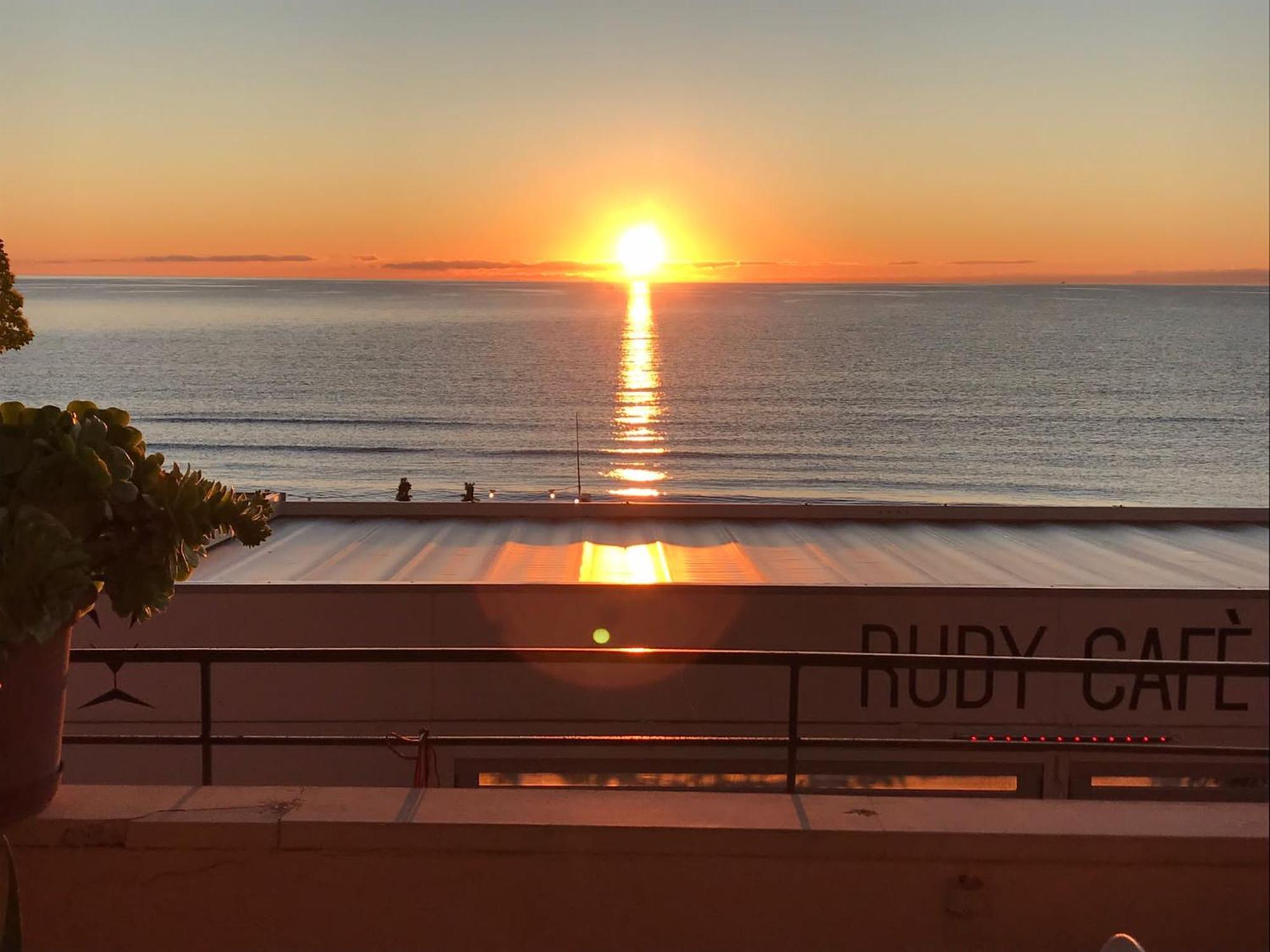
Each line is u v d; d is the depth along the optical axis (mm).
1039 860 3082
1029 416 126000
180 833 3062
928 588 10164
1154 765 10125
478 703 9969
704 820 3139
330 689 9969
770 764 10008
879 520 15594
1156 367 169750
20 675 2807
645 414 123125
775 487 87188
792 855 3082
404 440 105250
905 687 10094
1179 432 117250
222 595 9922
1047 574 12266
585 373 157375
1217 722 10125
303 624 9969
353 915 3088
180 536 2799
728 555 13188
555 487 84938
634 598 10039
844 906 3088
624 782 9953
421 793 3303
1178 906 3090
